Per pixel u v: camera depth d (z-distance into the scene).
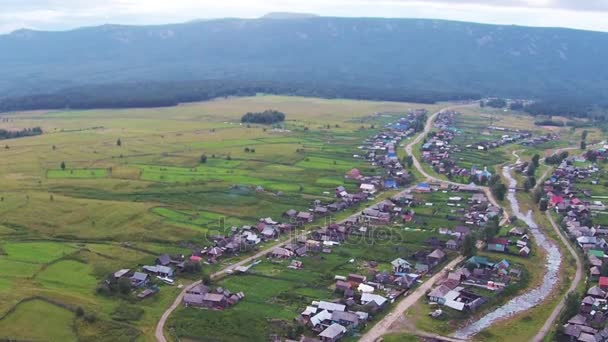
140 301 182.25
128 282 188.62
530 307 188.62
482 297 190.25
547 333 170.25
